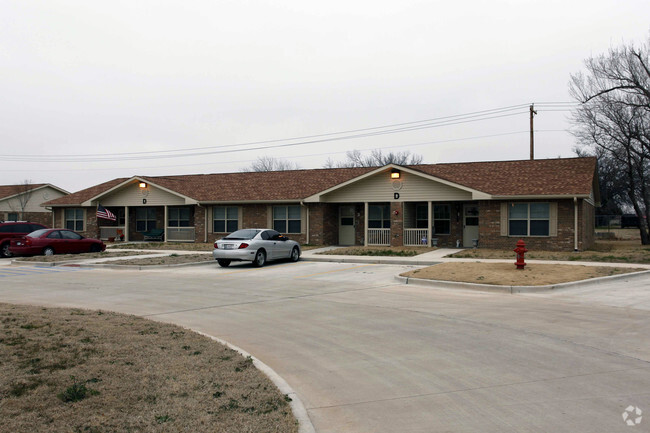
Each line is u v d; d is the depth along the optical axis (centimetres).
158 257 2327
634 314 1030
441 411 542
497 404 557
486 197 2383
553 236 2342
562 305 1139
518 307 1118
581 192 2239
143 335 802
